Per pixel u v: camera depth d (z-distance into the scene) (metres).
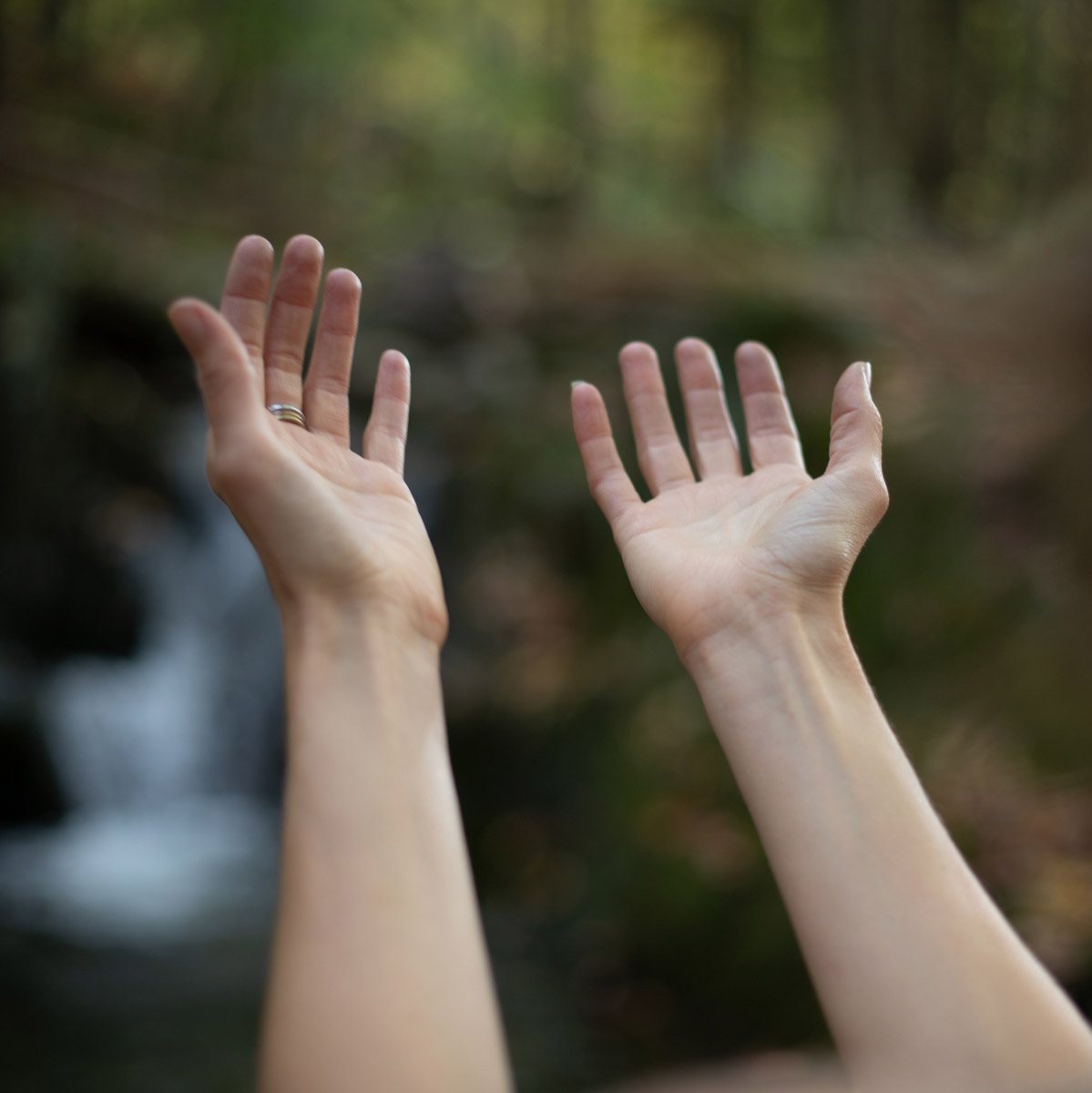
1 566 6.59
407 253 7.68
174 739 6.90
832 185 11.20
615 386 6.51
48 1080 3.11
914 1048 0.70
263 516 0.82
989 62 10.29
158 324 7.11
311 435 0.95
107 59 10.33
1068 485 3.40
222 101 11.13
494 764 5.52
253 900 5.09
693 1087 0.79
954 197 10.52
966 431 4.02
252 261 0.94
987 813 2.98
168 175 9.12
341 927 0.69
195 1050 3.37
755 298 6.16
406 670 0.83
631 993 3.71
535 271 7.66
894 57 10.73
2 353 6.48
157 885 5.22
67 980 3.88
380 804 0.74
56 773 6.10
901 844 0.77
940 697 3.56
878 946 0.73
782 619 0.90
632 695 5.04
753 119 13.73
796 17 12.96
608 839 4.50
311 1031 0.65
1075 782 2.95
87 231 7.47
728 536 1.00
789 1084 0.74
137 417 7.36
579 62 13.21
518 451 6.59
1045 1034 0.68
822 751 0.82
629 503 1.07
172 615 7.32
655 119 14.16
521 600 6.25
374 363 6.59
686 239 9.24
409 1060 0.64
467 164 12.97
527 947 4.29
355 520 0.86
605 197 13.23
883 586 4.09
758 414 1.12
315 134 11.96
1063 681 3.32
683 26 13.64
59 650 6.87
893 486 4.24
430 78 13.30
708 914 3.71
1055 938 2.46
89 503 7.08
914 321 5.07
